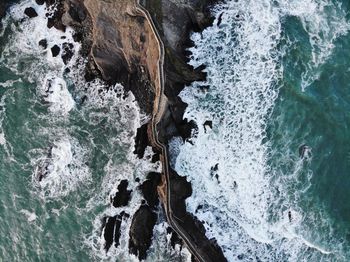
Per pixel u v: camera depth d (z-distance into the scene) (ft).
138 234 127.44
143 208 128.57
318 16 124.06
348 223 122.93
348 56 123.95
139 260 128.06
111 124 134.10
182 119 126.62
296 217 122.72
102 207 131.75
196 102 126.52
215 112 126.11
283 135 124.57
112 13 123.03
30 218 134.62
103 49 129.18
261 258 122.52
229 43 125.70
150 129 127.24
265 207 123.34
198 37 125.59
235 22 125.29
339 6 123.54
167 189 121.80
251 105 125.29
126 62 130.62
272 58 124.88
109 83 134.82
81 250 131.34
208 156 125.59
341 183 123.65
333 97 124.36
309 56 124.57
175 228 121.39
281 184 123.75
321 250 121.80
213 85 126.21
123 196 130.52
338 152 123.95
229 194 124.47
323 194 123.54
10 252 134.10
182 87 126.31
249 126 125.18
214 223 123.85
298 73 124.88
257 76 125.29
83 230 131.95
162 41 119.03
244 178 124.36
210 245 122.62
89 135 134.92
